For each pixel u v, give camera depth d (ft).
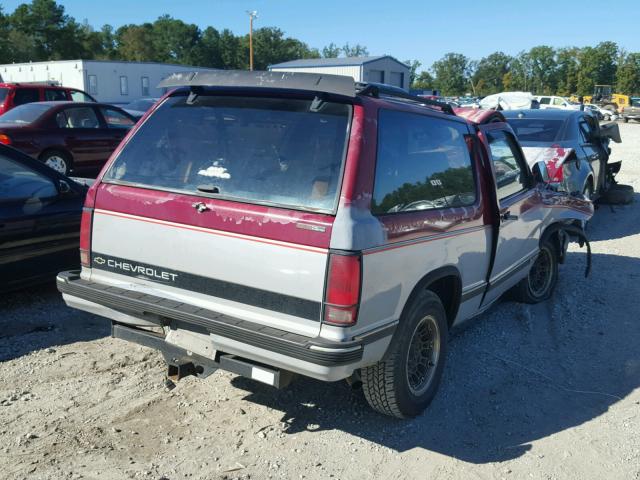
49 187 18.22
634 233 32.07
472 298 14.73
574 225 21.85
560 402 14.14
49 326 16.70
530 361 16.28
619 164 40.73
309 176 10.53
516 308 20.03
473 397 14.12
